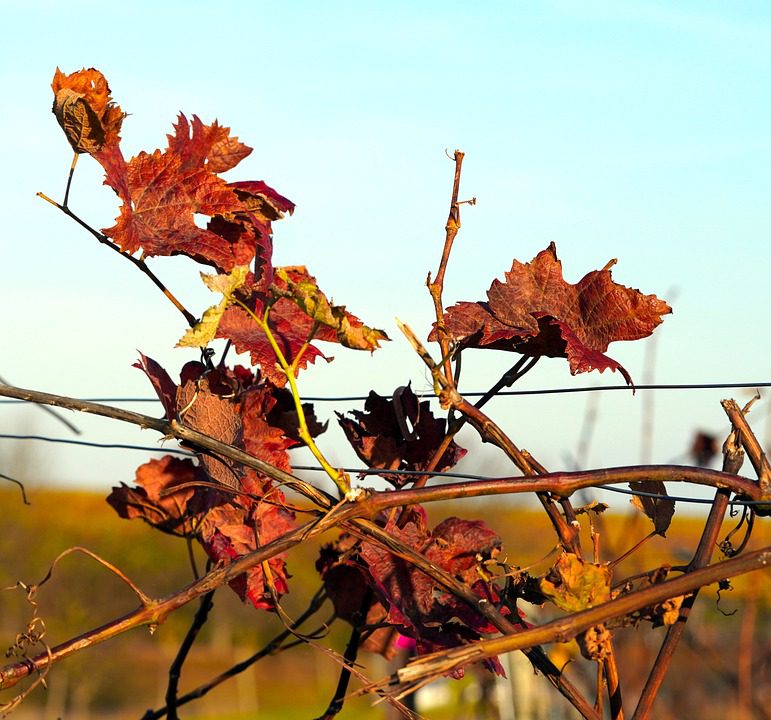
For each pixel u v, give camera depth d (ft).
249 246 4.76
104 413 4.60
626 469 4.55
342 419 4.85
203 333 4.49
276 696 41.16
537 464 4.63
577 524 4.62
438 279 4.68
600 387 4.88
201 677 38.63
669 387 4.91
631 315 4.68
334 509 4.51
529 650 4.58
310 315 4.49
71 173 4.65
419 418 4.83
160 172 4.70
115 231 4.66
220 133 4.81
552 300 4.72
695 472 4.55
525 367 4.74
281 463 4.74
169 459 5.01
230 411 4.74
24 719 30.91
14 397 4.58
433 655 4.34
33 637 4.49
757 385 4.88
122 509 4.99
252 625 40.27
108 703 35.04
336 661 4.68
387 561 4.69
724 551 4.59
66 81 4.60
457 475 4.68
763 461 4.56
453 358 4.74
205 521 4.83
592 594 4.51
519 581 4.62
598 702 4.57
